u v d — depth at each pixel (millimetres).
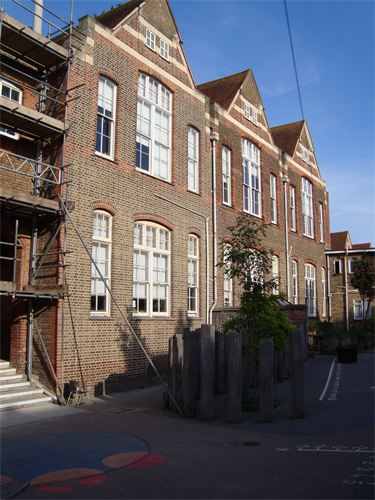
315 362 20719
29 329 13102
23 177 13398
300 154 31250
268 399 10445
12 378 12562
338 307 36438
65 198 13273
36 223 13477
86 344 13586
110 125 15602
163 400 12234
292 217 29516
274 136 32250
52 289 12523
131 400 13133
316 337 25031
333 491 6055
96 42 15109
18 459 7516
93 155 14508
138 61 16828
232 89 23938
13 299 13359
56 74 14109
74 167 13805
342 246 44594
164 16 18297
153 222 16906
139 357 15406
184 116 19062
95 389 13727
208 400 10641
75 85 14102
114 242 14977
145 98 17141
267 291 13344
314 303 31719
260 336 12414
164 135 18078
